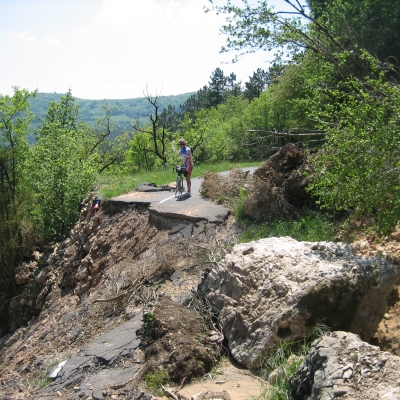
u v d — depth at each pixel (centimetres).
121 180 2152
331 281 580
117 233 1533
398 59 1672
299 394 443
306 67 1516
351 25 1620
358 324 596
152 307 721
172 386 568
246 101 6656
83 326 991
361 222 922
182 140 1545
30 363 999
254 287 644
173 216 1323
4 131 3098
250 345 591
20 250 2191
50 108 3728
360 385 388
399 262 750
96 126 4606
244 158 3594
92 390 609
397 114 678
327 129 792
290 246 682
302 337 575
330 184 742
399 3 1634
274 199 1106
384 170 680
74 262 1706
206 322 675
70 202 2200
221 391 516
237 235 1082
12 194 2219
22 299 1959
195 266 980
